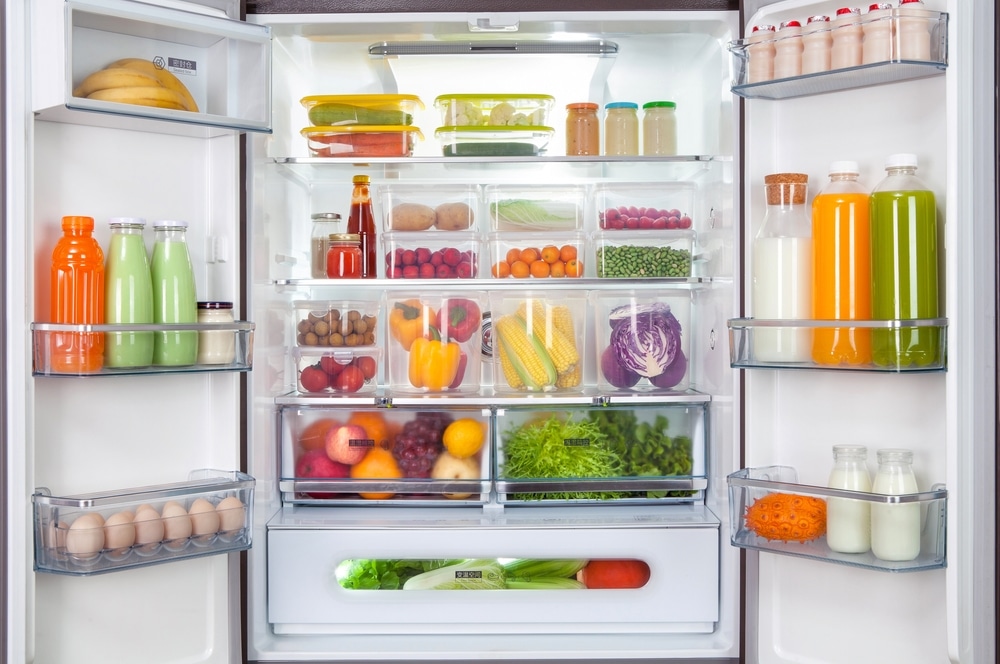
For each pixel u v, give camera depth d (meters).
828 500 1.62
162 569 1.74
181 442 1.78
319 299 2.23
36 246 1.57
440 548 1.91
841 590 1.73
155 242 1.66
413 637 1.95
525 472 2.01
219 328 1.63
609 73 2.18
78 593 1.64
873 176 1.67
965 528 1.49
